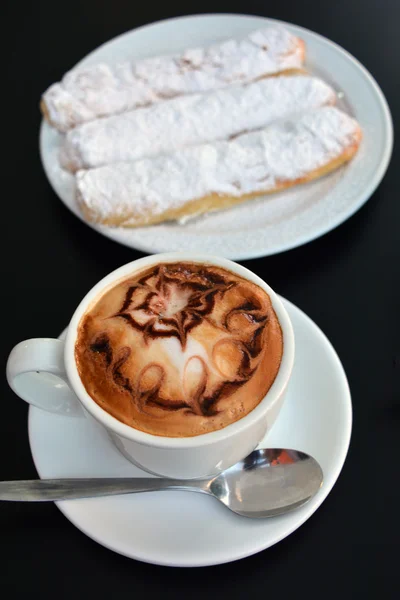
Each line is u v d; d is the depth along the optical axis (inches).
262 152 23.1
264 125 24.7
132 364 15.0
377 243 21.2
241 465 16.2
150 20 29.0
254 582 16.0
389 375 18.5
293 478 16.0
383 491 16.9
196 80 25.9
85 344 15.4
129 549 15.4
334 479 15.8
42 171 24.0
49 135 24.6
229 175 22.8
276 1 29.2
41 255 21.6
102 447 16.6
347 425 16.4
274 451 16.3
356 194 21.9
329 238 21.4
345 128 23.2
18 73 27.4
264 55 26.2
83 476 16.3
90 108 25.2
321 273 20.6
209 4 29.5
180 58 26.3
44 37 28.7
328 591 15.8
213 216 22.7
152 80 25.9
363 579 15.9
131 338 15.2
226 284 15.9
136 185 22.4
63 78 25.9
